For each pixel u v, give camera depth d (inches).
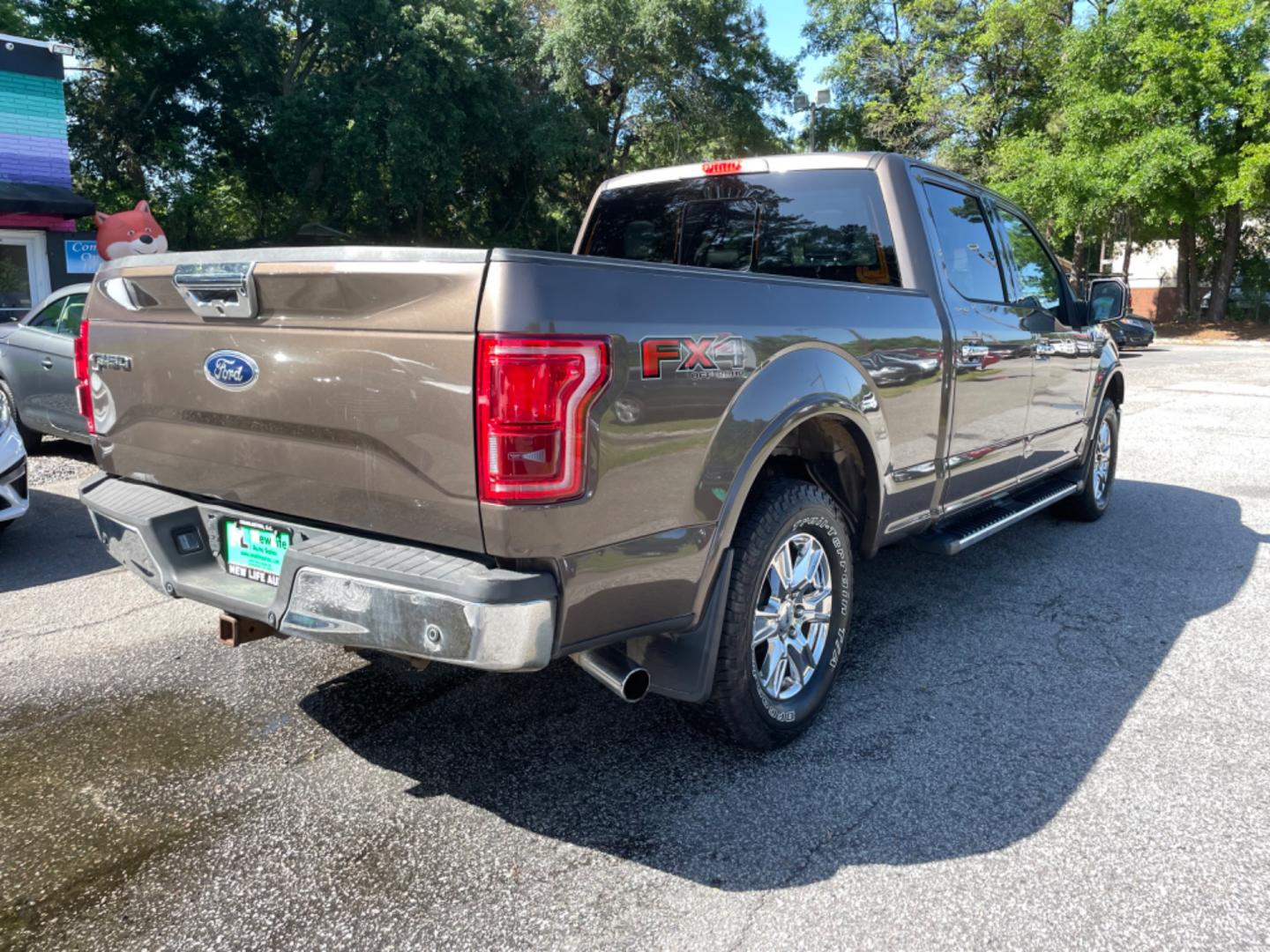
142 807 108.1
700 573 103.6
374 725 129.1
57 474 293.1
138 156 1099.3
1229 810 107.4
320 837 102.2
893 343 135.1
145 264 111.5
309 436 99.2
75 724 128.7
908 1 1300.4
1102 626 168.4
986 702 136.4
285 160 1024.9
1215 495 281.3
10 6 861.8
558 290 86.2
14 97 602.5
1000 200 188.9
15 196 575.5
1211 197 1027.9
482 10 1088.2
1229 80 1001.5
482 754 121.0
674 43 1122.0
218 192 1210.0
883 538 141.4
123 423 123.0
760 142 1263.5
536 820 105.5
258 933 86.6
